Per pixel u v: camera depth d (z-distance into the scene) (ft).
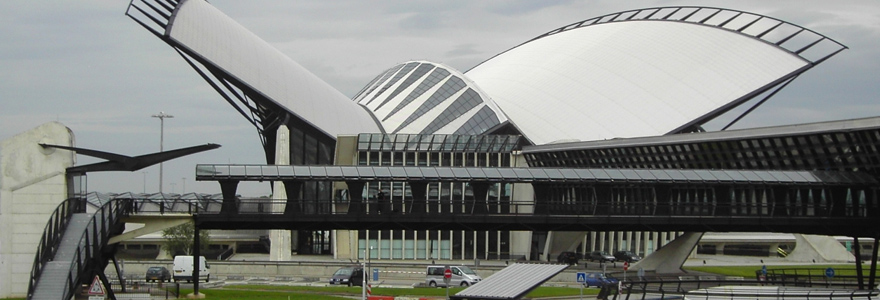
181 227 406.00
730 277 279.49
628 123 414.21
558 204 234.99
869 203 232.32
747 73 423.23
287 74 368.48
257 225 211.41
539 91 437.17
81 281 172.14
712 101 416.26
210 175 217.15
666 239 408.05
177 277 257.75
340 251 365.61
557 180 237.45
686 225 221.25
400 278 288.51
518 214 216.74
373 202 217.15
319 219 210.38
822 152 240.12
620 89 429.38
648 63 437.58
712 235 484.33
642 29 460.55
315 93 376.89
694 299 184.03
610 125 414.62
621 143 332.60
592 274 264.52
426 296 216.74
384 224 216.95
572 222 217.77
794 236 463.01
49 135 193.36
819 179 233.96
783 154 254.47
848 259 416.26
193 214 202.90
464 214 214.48
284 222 209.26
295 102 358.84
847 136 226.79
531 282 162.09
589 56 452.35
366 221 212.23
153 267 259.60
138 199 201.57
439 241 370.32
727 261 404.36
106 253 195.00
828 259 415.44
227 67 336.90
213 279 280.51
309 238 384.47
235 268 295.89
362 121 396.16
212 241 435.94
